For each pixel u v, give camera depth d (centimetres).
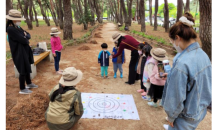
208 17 695
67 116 258
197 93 150
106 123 313
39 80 501
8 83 453
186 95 155
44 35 1658
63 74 260
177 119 170
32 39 1352
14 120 290
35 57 568
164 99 181
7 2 1210
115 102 390
